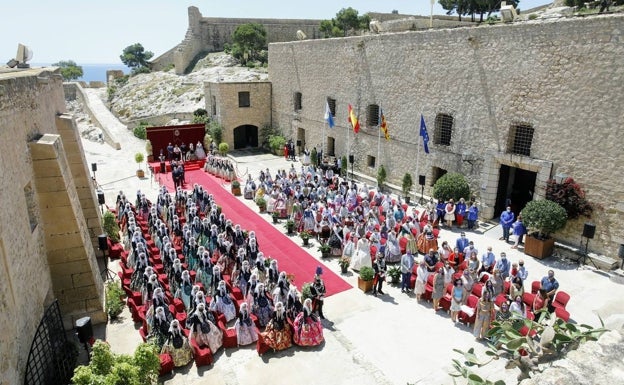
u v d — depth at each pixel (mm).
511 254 17234
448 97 21047
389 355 11406
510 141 18828
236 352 11609
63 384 10062
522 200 21281
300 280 15461
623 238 15438
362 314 13266
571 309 13242
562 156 16859
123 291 14383
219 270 13672
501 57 18344
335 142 29688
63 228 12695
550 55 16594
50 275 12531
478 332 11820
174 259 14336
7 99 10281
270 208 22391
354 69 26781
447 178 20250
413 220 18672
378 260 14336
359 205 20516
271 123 37812
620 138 15023
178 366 10875
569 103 16297
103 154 35688
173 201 22703
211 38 61625
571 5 28141
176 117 42750
